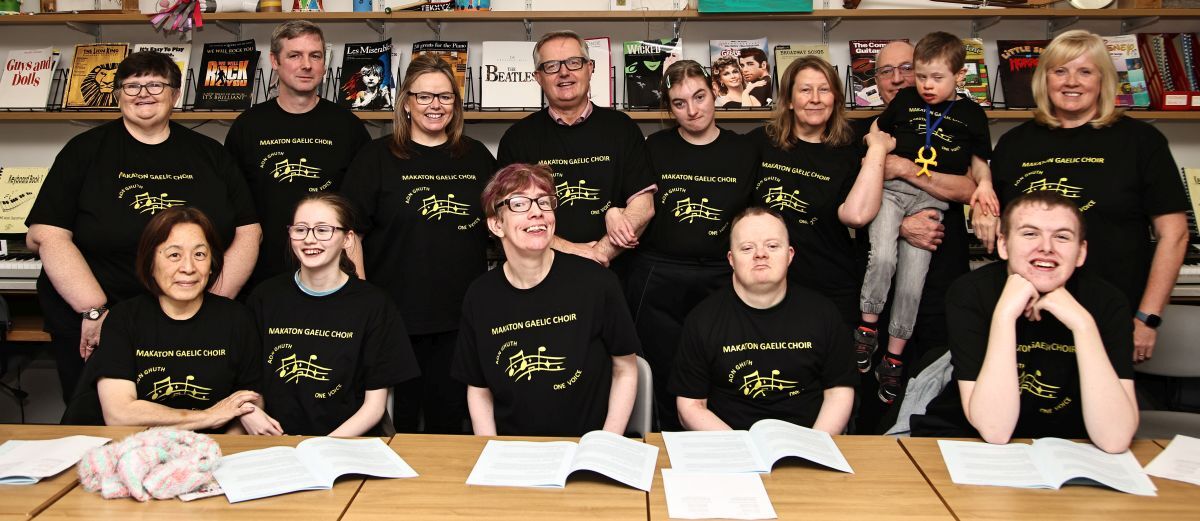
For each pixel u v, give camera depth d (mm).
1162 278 2320
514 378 2025
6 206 3654
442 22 3736
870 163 2588
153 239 1983
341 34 3775
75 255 2412
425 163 2520
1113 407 1646
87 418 1963
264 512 1405
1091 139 2342
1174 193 2293
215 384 2076
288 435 1967
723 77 3570
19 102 3623
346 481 1539
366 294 2158
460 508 1422
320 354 2096
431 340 2580
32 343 3457
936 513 1403
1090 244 2334
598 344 2074
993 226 2453
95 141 2443
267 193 2658
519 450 1684
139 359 2021
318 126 2705
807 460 1630
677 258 2703
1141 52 3588
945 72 2668
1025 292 1739
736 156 2695
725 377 2092
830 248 2717
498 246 3475
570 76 2588
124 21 3572
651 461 1622
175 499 1468
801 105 2629
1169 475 1555
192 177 2490
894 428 2100
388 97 3580
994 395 1714
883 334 2965
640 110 3523
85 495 1480
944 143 2672
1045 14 3475
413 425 2686
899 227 2697
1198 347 2482
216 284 2449
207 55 3691
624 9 3541
